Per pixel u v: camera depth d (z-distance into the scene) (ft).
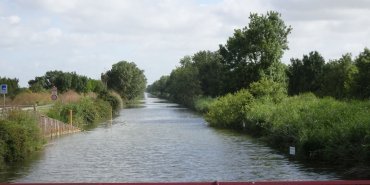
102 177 67.87
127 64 457.27
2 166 78.64
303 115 97.09
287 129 96.48
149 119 219.20
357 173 63.00
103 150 100.32
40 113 130.21
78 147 106.52
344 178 62.34
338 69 185.78
